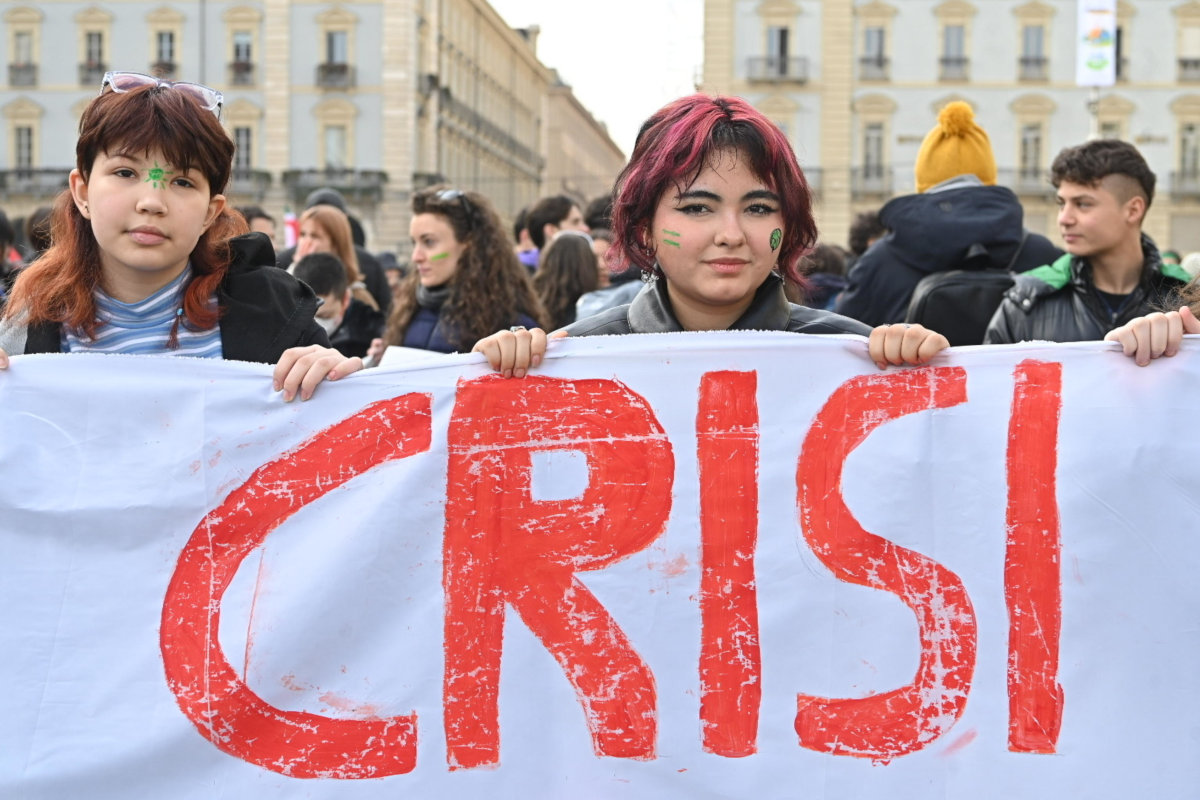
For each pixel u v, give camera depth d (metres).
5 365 2.23
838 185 41.28
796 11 41.09
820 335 2.21
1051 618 2.14
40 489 2.22
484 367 2.23
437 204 4.18
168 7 43.81
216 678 2.17
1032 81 41.69
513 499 2.21
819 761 2.12
